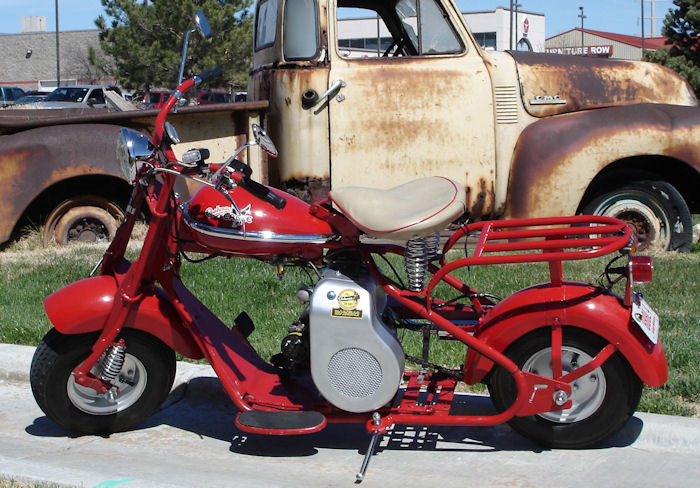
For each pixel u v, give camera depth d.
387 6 7.02
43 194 7.49
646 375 3.43
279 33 6.62
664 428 3.70
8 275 6.52
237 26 27.00
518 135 6.82
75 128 7.17
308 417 3.47
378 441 3.78
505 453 3.64
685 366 4.43
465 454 3.65
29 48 49.72
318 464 3.58
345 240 3.54
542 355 3.56
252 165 6.95
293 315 5.46
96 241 7.68
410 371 4.39
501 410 3.61
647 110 6.91
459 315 3.81
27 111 10.15
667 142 6.80
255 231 3.52
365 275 3.54
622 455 3.60
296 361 3.66
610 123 6.80
